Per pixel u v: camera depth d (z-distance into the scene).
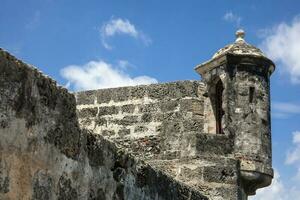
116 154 9.33
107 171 9.05
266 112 16.50
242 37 17.02
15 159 6.94
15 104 6.96
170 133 16.70
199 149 15.93
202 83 17.05
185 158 16.06
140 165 10.07
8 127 6.84
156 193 10.59
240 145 16.02
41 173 7.45
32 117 7.29
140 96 17.48
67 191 8.00
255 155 16.05
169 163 16.31
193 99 16.89
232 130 16.06
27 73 7.21
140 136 17.14
